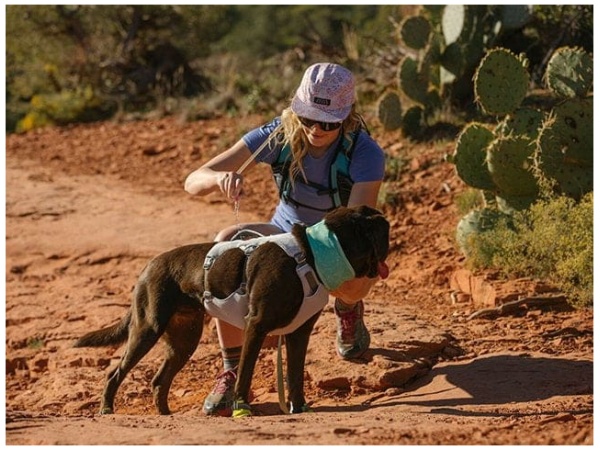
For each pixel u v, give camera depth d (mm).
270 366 8594
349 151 7023
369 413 6684
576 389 7078
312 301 6445
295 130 6945
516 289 9648
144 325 7059
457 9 15133
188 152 18328
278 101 19906
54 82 25844
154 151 18766
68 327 10625
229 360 7223
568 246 9656
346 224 6402
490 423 5969
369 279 6699
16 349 10281
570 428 5664
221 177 6926
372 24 26500
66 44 25859
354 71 19031
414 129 15375
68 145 20562
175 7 25875
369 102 17609
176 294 7004
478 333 8891
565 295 9422
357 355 8031
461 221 10852
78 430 5793
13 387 9344
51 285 12297
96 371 9086
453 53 15195
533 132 10977
